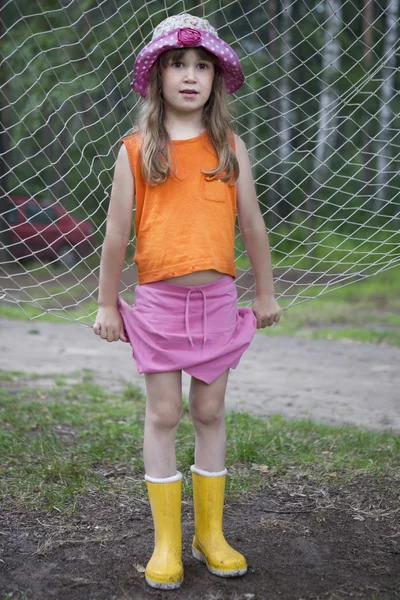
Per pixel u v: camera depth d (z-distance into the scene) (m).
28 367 6.49
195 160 2.47
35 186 18.94
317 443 4.05
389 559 2.69
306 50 13.39
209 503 2.56
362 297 11.70
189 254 2.44
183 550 2.75
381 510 3.12
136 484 3.39
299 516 3.07
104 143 12.58
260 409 5.13
